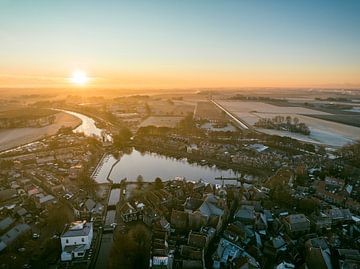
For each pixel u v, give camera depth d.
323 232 149.38
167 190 191.75
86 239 128.62
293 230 145.38
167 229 142.50
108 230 147.75
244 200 173.12
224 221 156.75
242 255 124.56
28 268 116.25
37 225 150.00
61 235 127.50
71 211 165.50
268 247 130.88
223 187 198.62
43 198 174.50
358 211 172.25
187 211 156.38
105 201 181.12
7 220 147.50
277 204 180.38
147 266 118.69
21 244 131.88
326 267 115.00
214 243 137.75
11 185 199.25
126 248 124.25
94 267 120.25
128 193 194.62
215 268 120.88
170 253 123.56
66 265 119.19
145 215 155.25
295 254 128.12
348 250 126.44
